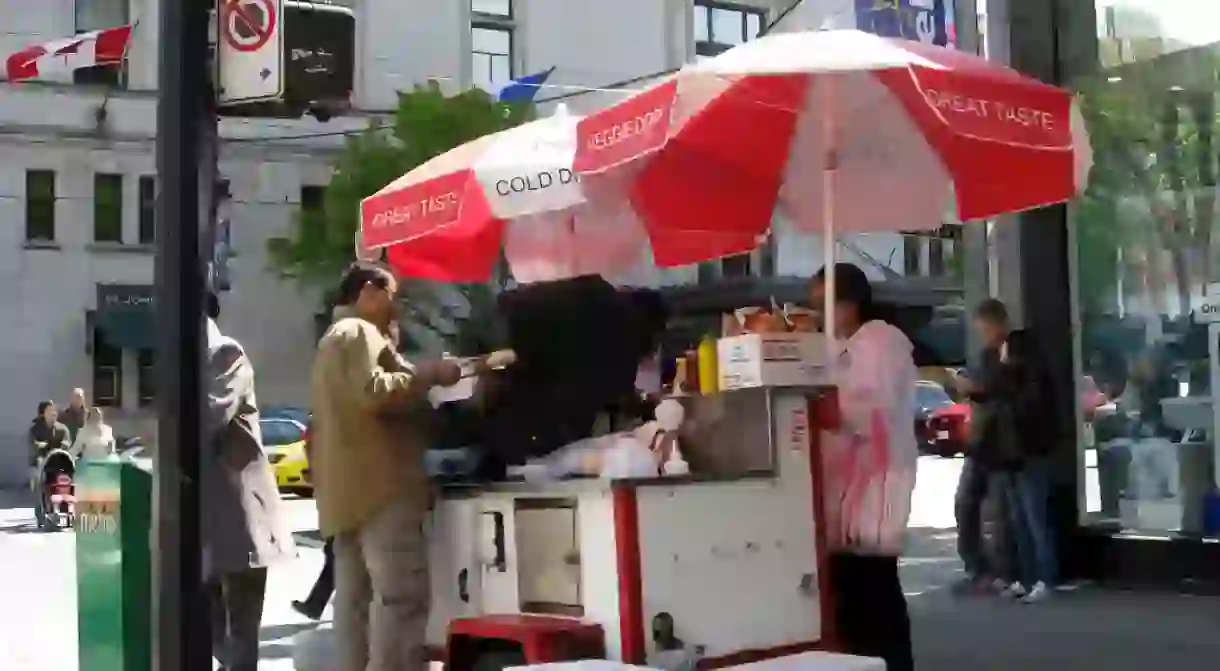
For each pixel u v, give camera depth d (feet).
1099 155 30.01
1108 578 29.73
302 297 98.73
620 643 14.90
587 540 15.42
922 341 90.12
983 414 30.22
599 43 100.01
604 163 17.04
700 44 102.12
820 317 18.29
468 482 17.87
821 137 21.09
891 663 17.39
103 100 93.66
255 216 97.30
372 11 95.20
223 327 96.53
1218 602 26.94
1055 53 30.40
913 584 31.71
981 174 19.02
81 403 65.72
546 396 17.88
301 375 98.53
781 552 15.96
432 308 77.92
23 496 81.35
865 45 16.43
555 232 25.48
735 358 16.79
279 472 73.67
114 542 17.89
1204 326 28.63
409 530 17.44
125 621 17.72
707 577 15.34
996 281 33.65
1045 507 29.32
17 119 92.02
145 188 95.86
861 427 17.08
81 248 93.71
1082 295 30.55
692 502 15.31
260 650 27.09
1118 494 29.91
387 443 17.44
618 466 15.58
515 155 20.39
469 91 79.56
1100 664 21.81
